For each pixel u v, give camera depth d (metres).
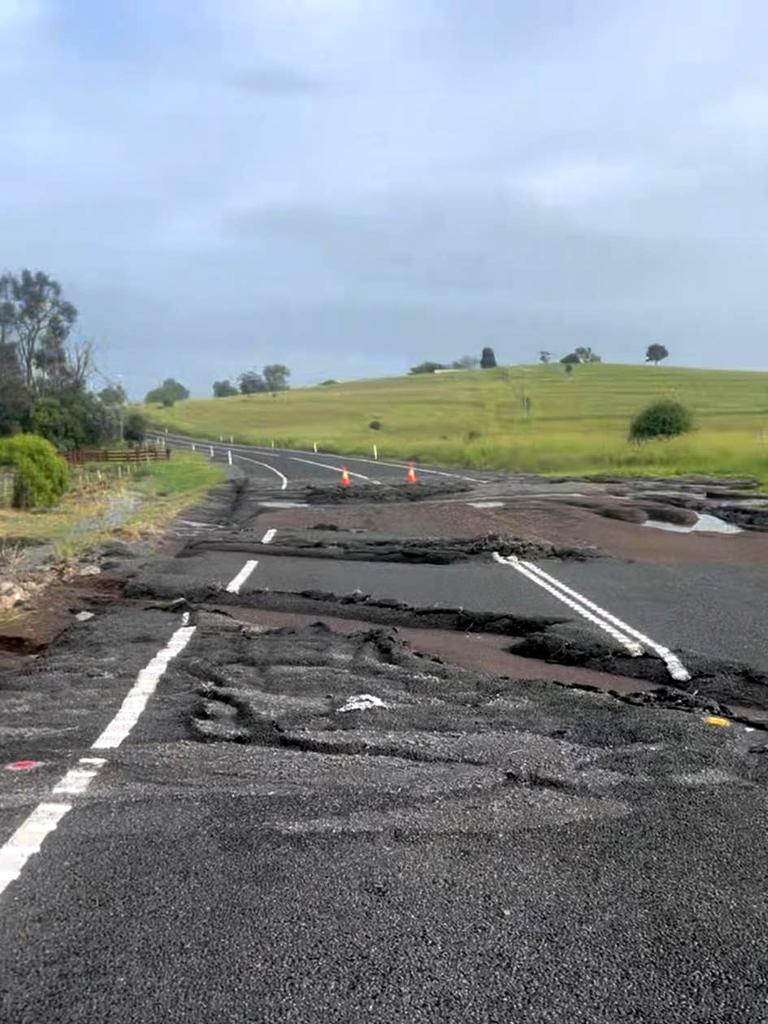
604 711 6.98
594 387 125.00
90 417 65.94
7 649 9.77
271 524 21.91
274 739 6.26
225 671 8.08
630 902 4.06
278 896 4.07
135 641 9.38
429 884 4.20
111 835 4.66
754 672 8.38
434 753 5.95
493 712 6.96
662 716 6.77
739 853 4.55
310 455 67.56
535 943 3.72
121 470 48.03
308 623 10.79
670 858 4.48
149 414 130.00
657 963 3.59
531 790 5.33
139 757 5.83
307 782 5.41
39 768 5.62
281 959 3.58
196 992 3.37
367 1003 3.32
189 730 6.46
